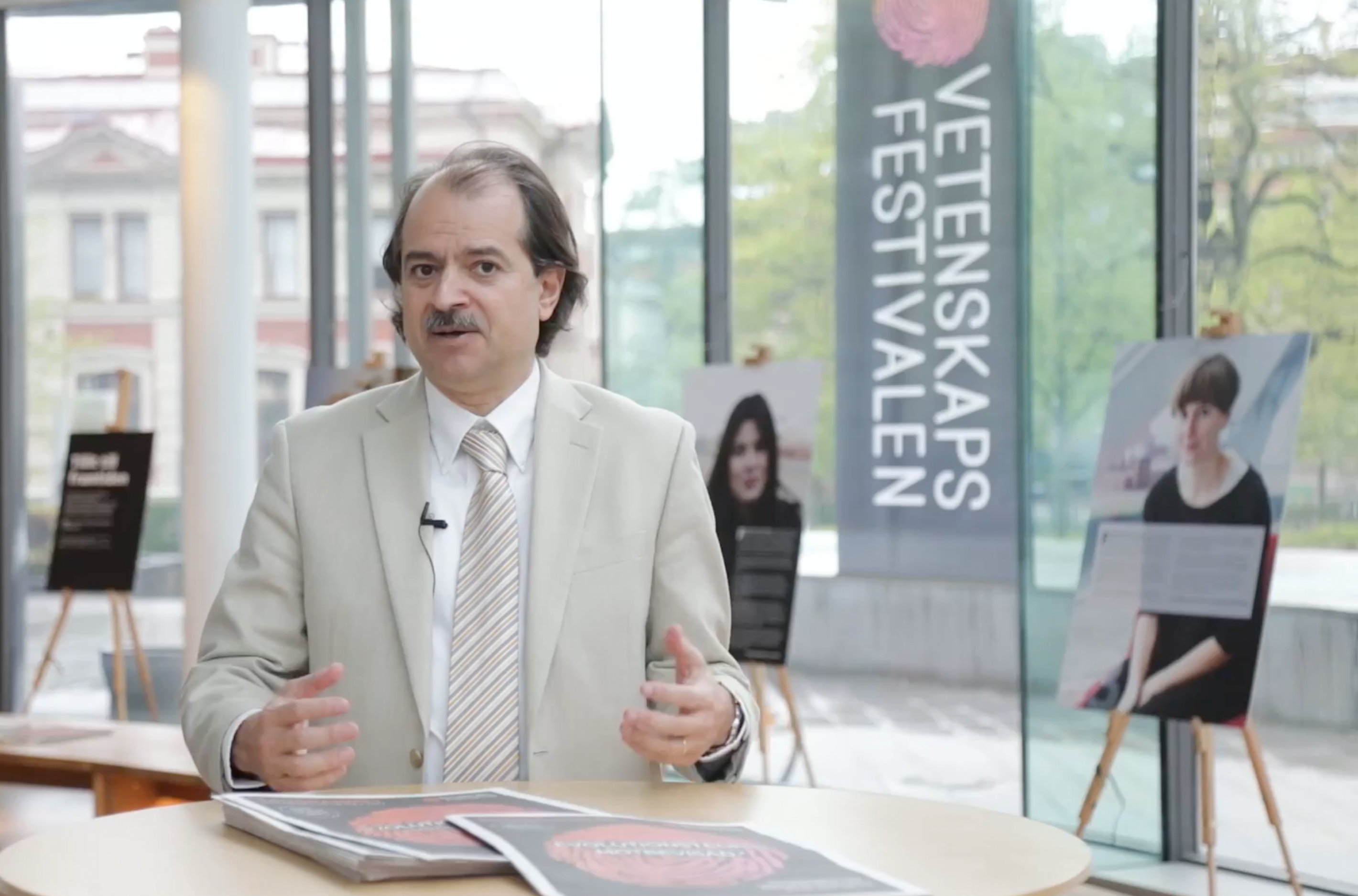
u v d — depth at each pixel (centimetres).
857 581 595
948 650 575
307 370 650
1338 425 455
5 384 760
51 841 146
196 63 659
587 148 670
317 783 164
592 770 191
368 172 704
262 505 201
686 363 626
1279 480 411
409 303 192
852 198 595
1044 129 492
